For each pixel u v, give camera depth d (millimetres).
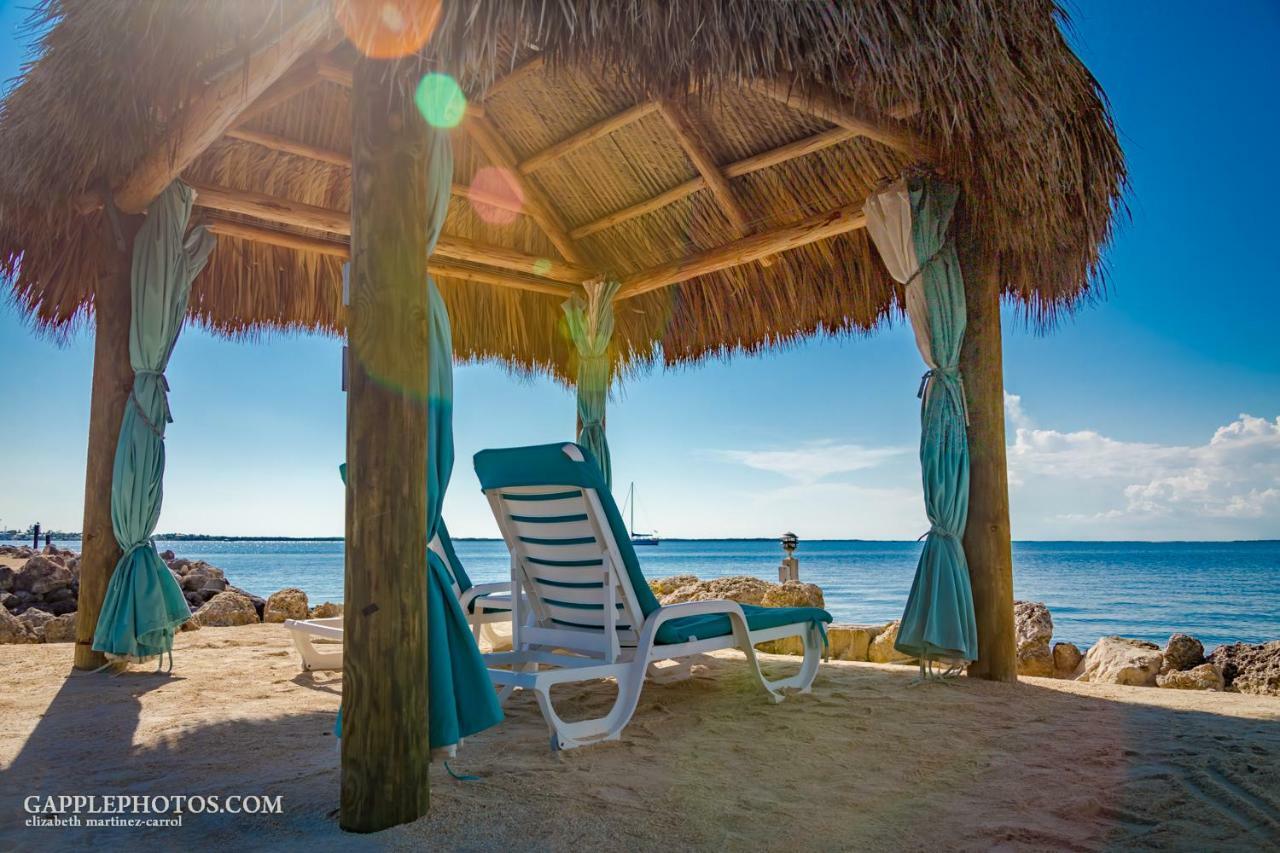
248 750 2713
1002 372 4262
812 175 5059
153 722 3123
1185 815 2045
